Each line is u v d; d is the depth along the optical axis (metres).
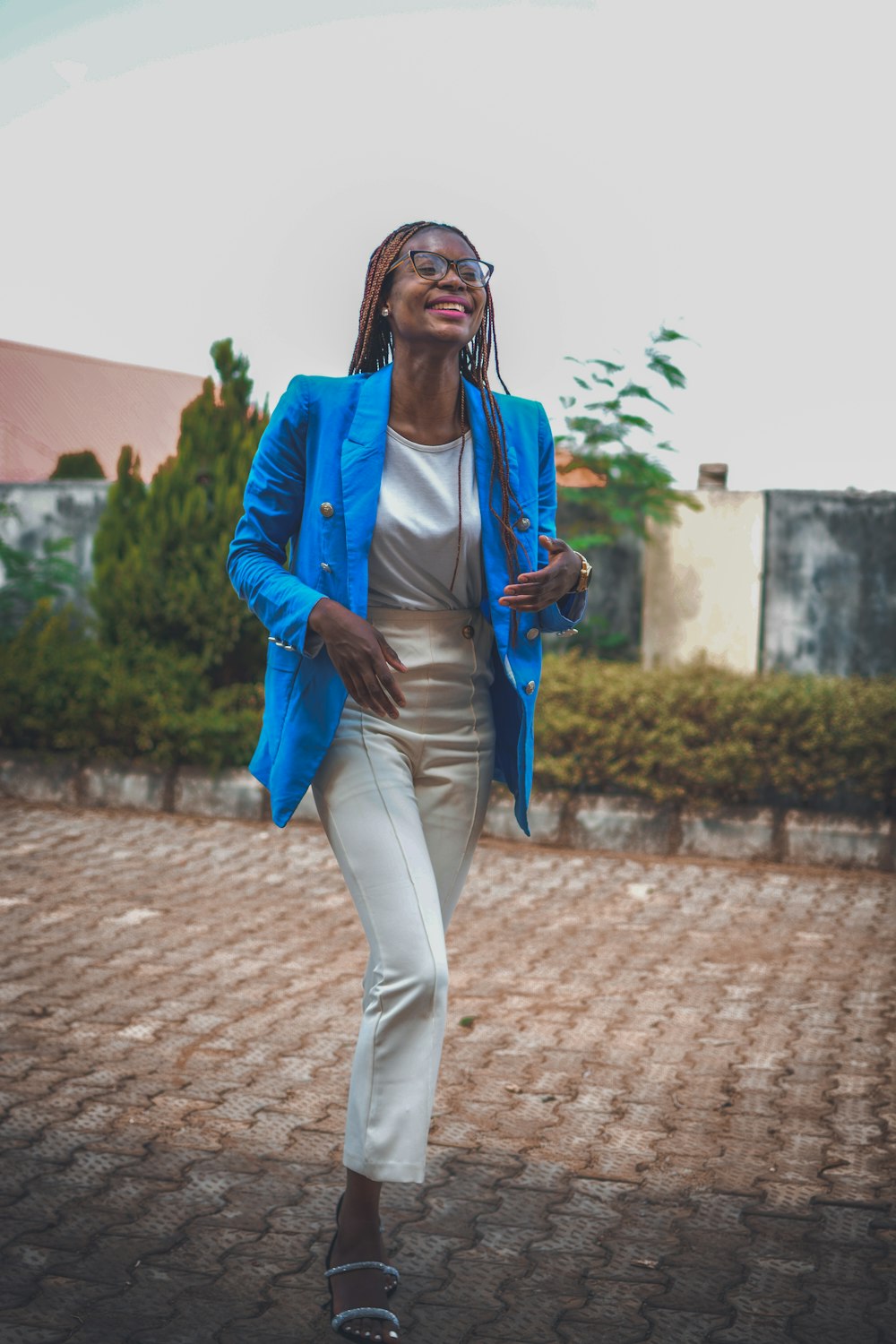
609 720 7.90
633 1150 3.68
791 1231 3.22
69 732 8.55
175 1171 3.44
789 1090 4.15
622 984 5.25
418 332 2.67
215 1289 2.86
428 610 2.79
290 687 2.81
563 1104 4.00
